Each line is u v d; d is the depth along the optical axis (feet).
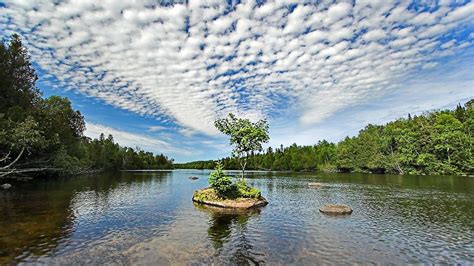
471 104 380.17
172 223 66.90
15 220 67.21
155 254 44.01
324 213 80.59
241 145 111.86
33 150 148.97
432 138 275.80
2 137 120.78
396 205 93.71
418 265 40.75
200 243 50.29
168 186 168.55
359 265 40.50
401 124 377.09
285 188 153.58
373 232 59.21
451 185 158.92
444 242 51.96
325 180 215.31
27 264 39.22
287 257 43.55
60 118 202.39
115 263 39.91
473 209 84.99
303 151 522.47
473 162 245.04
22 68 161.27
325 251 46.62
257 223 67.41
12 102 150.71
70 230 58.70
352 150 376.89
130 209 85.76
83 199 104.78
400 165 301.84
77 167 224.33
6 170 140.05
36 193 119.03
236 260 41.88
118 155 453.99
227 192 100.32
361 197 114.42
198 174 342.03
